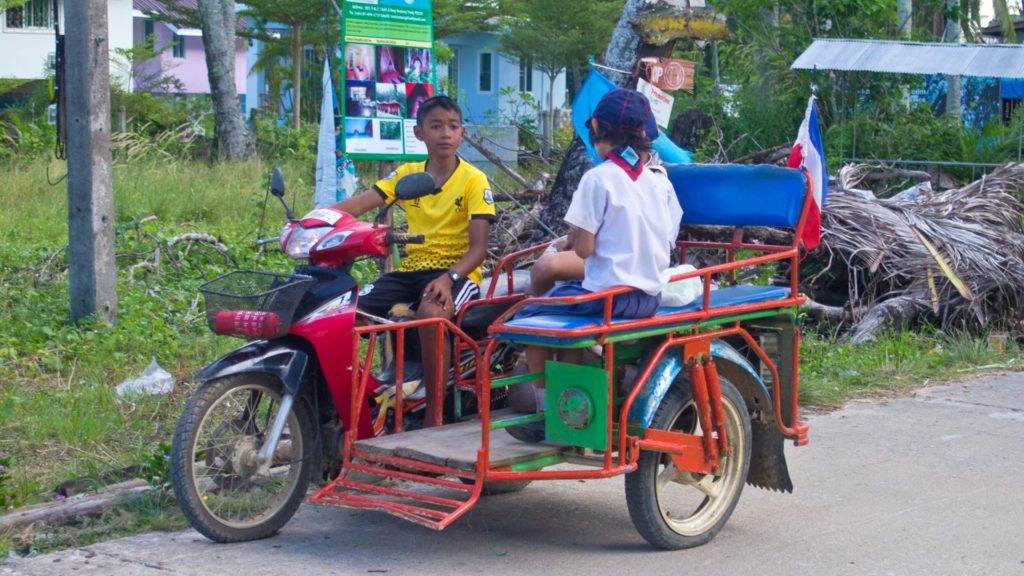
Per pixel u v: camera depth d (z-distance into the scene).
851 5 17.62
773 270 9.57
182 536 5.07
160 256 10.40
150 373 7.24
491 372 5.52
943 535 5.25
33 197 14.43
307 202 14.89
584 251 4.75
